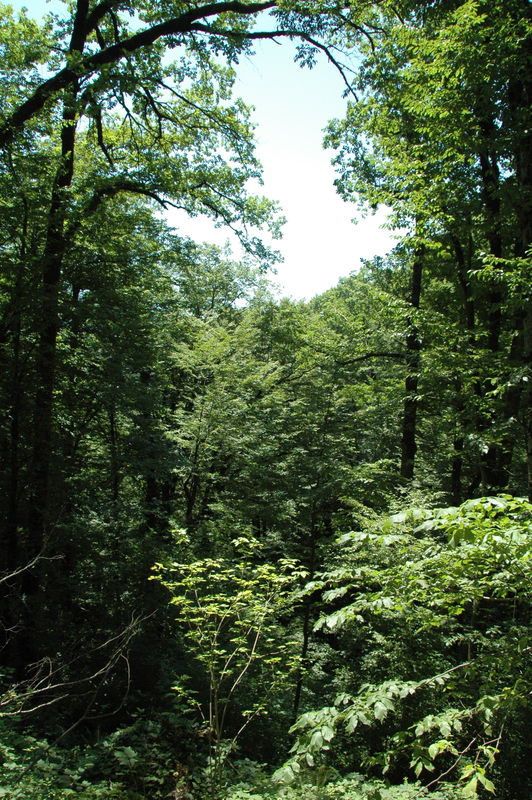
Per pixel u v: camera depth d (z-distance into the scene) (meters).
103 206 13.32
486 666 4.20
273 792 6.22
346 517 11.98
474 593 4.09
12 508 10.88
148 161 14.23
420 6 10.57
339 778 6.57
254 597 7.91
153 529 14.25
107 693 10.14
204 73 15.64
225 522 15.54
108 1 12.92
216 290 23.67
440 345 11.17
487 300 13.12
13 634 10.38
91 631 11.50
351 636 9.89
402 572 4.07
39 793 5.50
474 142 9.30
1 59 11.98
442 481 17.59
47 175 11.71
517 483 15.02
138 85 12.41
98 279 13.27
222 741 7.51
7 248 11.52
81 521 12.18
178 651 11.75
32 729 8.01
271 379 17.30
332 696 10.52
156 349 15.25
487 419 10.67
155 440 14.94
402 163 11.60
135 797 6.22
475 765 3.27
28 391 11.20
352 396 15.66
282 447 15.66
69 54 11.59
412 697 8.00
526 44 8.70
